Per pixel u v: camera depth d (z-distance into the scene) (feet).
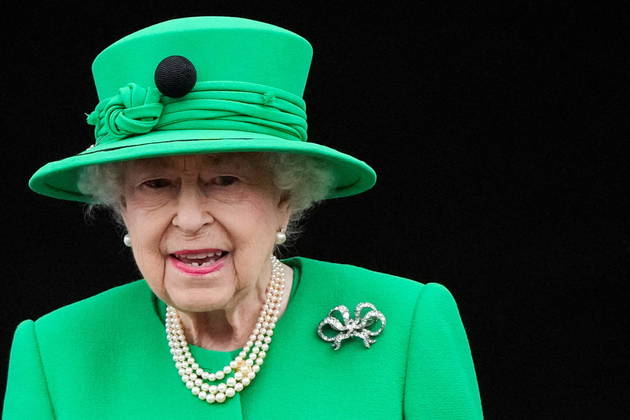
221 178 33.68
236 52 34.09
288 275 39.37
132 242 34.88
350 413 35.58
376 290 38.45
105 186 36.22
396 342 36.83
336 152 33.71
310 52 37.40
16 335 39.22
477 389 38.09
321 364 36.58
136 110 33.12
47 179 36.86
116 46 34.86
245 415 35.73
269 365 36.65
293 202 37.24
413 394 36.11
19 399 37.60
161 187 33.83
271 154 34.42
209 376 35.88
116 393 36.94
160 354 37.37
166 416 35.81
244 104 33.60
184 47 33.73
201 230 33.32
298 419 35.42
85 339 38.34
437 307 37.42
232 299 34.73
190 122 33.27
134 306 39.04
